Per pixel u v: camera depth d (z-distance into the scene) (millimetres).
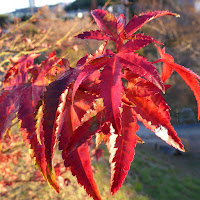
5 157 958
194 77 167
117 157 144
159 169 2322
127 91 165
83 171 141
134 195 1992
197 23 2996
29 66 233
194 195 1976
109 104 126
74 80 144
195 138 1870
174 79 2086
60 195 1798
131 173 2320
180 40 2953
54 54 208
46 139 129
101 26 173
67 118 149
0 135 188
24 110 183
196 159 2289
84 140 130
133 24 178
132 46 154
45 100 135
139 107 160
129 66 143
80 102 151
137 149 2762
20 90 200
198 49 2895
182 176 2189
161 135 154
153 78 138
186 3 3055
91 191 138
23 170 1890
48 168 127
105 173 2160
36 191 1762
